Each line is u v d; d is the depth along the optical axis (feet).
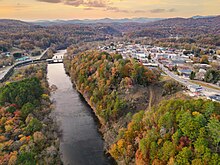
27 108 341.62
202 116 228.84
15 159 234.38
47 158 263.90
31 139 277.85
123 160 276.21
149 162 243.81
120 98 382.42
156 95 386.32
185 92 366.02
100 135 353.31
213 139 214.07
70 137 345.10
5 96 365.40
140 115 304.50
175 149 224.53
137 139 276.00
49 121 355.15
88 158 295.28
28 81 436.35
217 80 430.61
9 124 304.09
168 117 250.78
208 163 200.34
